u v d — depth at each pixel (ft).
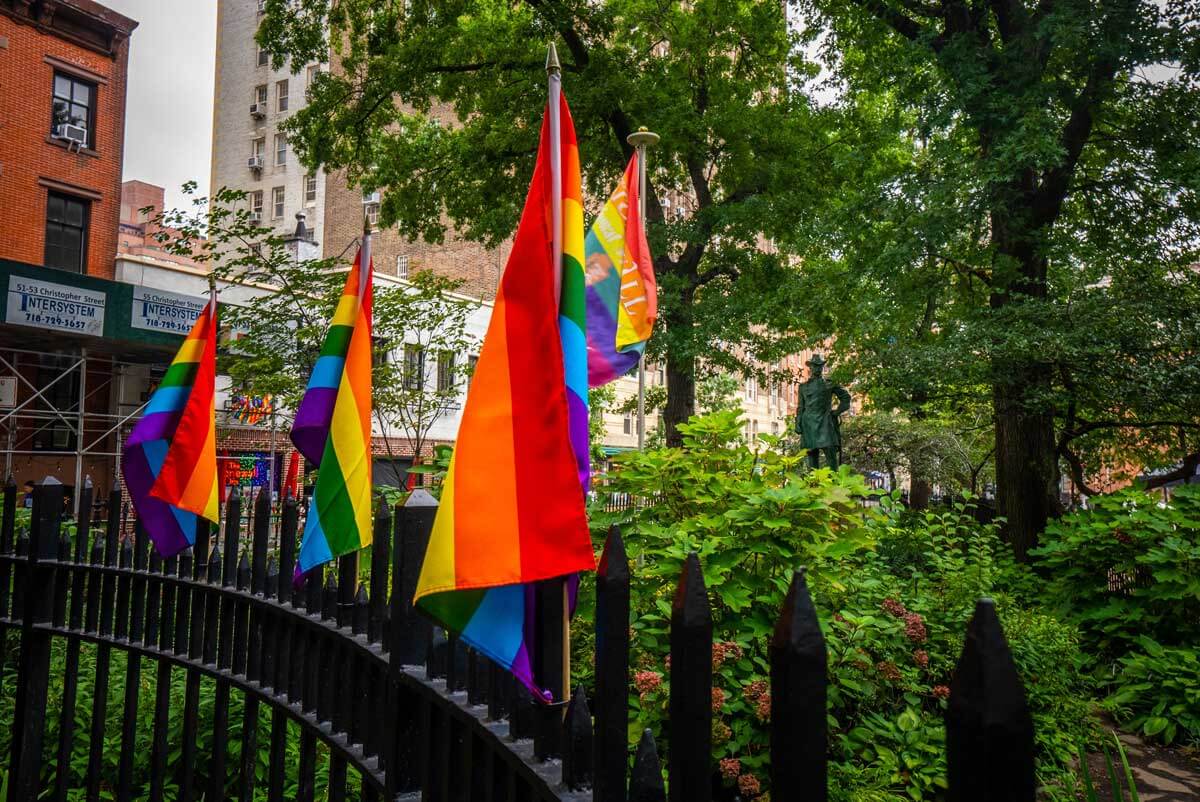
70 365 69.00
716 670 14.17
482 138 66.44
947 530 25.00
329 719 7.59
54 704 14.49
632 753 13.23
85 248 74.23
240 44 138.31
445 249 123.24
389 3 64.03
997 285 45.73
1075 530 29.89
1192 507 27.86
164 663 9.88
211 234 38.40
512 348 6.09
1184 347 38.17
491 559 5.52
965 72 41.65
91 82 75.20
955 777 2.64
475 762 5.66
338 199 133.18
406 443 81.51
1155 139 43.75
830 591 17.40
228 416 65.36
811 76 66.39
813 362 49.39
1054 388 42.19
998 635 2.66
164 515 10.96
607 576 4.33
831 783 14.78
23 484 65.77
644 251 22.12
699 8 63.77
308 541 8.33
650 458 16.51
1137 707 22.67
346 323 10.46
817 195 61.67
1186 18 39.63
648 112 60.08
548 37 60.49
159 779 9.61
